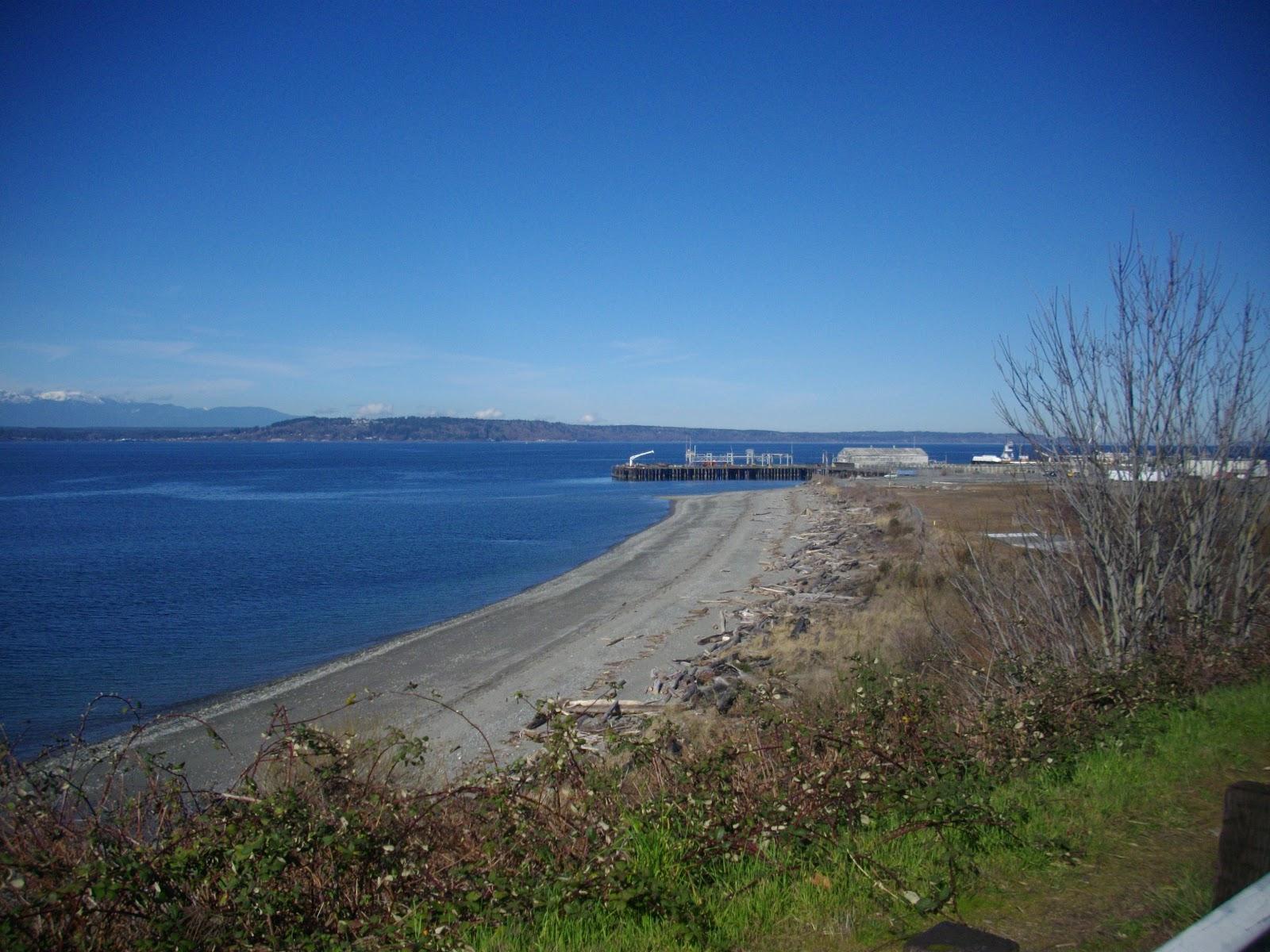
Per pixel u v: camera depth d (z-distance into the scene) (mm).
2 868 3627
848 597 23375
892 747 5656
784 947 3635
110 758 5141
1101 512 9148
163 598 28531
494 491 85812
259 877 3793
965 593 10836
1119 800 5059
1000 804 4945
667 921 3762
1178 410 9141
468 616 24422
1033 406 9609
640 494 80000
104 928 3615
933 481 80375
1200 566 9188
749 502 63844
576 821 4613
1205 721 6559
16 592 29703
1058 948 3484
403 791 4680
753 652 17094
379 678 17734
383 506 67812
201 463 163375
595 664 17969
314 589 30172
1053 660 7590
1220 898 3312
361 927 3744
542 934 3711
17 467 142625
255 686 17656
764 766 5477
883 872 4160
